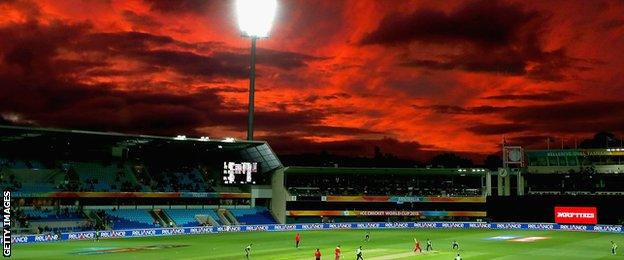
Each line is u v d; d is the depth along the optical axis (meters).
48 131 85.38
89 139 94.06
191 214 107.00
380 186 131.25
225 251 70.12
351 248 75.56
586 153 129.75
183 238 88.69
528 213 115.38
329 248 75.44
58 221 88.38
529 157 134.75
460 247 78.06
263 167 115.88
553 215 113.06
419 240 88.62
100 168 104.06
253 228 106.19
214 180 115.38
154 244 78.06
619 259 65.06
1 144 96.25
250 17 113.62
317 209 119.56
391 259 63.28
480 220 124.50
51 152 101.62
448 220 126.69
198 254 66.50
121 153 109.81
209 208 111.19
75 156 104.44
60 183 95.00
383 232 105.56
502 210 117.75
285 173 116.81
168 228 94.88
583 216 109.81
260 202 119.88
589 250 74.81
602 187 128.38
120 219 96.56
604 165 128.62
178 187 107.69
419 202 124.56
